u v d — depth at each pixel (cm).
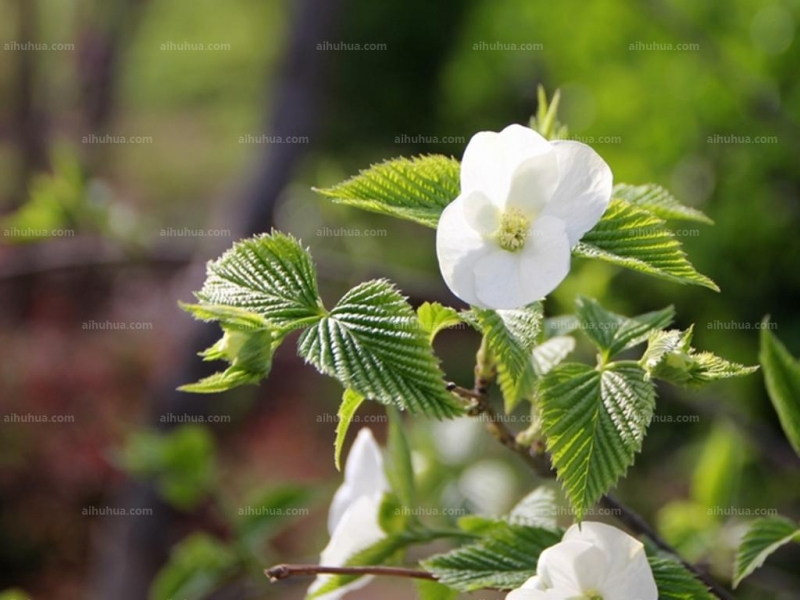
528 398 44
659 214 44
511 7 195
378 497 46
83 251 100
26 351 203
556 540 41
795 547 84
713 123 138
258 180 124
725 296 140
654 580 39
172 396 125
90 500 179
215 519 149
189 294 123
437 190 40
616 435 38
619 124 146
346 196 40
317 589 45
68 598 170
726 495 61
